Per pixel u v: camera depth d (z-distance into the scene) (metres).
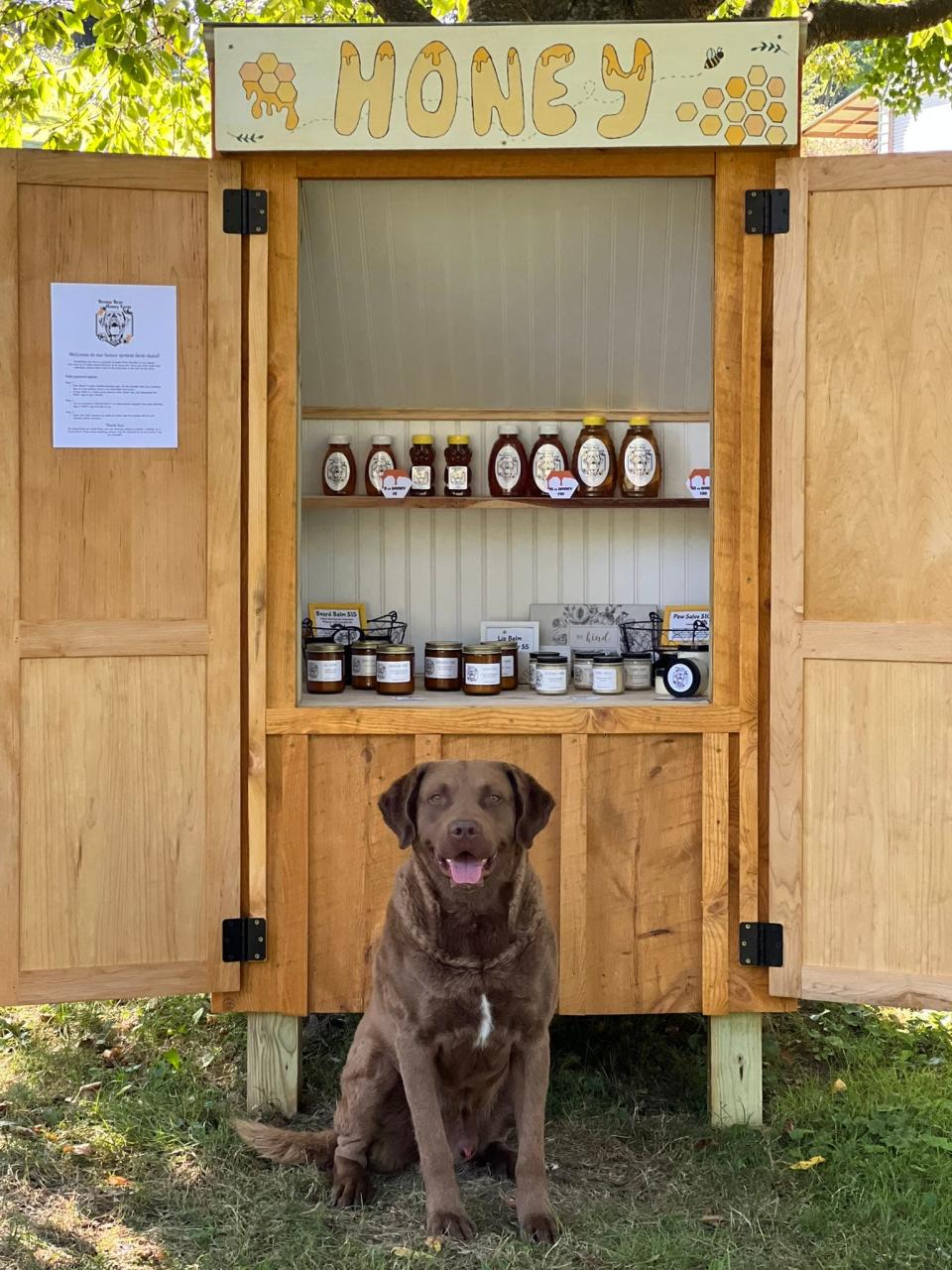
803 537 3.05
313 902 3.16
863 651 3.04
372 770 3.16
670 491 4.04
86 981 3.07
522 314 3.64
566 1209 2.63
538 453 3.93
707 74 2.97
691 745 3.16
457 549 4.11
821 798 3.07
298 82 2.98
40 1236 2.48
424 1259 2.39
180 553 3.07
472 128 2.99
